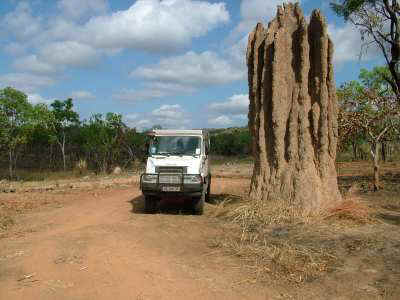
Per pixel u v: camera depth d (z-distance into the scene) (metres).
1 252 8.32
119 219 11.91
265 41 12.37
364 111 17.08
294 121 11.71
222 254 8.08
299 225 9.84
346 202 11.16
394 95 18.23
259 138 12.19
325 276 6.86
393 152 33.69
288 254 7.79
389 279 6.52
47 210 14.31
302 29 11.79
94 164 39.22
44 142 40.00
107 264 7.43
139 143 40.34
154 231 9.90
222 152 62.88
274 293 6.31
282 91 11.88
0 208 14.45
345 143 18.34
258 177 12.13
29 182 25.81
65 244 8.59
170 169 12.31
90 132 36.09
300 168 11.48
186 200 13.96
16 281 6.82
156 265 7.43
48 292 6.38
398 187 17.56
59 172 36.81
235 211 11.37
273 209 10.91
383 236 8.52
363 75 29.53
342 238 8.57
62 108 37.69
